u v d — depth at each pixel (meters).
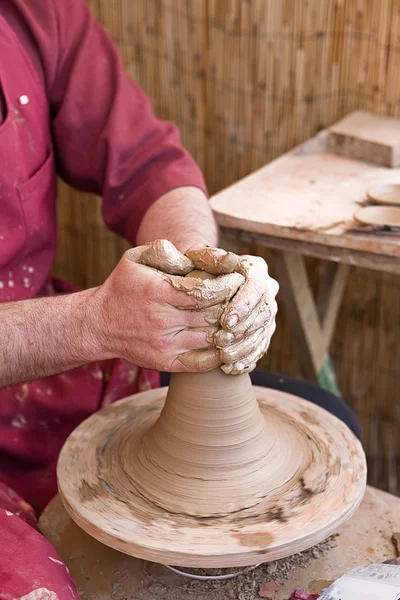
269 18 1.97
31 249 1.49
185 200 1.50
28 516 1.25
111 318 1.12
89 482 1.15
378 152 1.76
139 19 2.14
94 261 2.50
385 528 1.27
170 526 1.05
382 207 1.50
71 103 1.56
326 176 1.71
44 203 1.50
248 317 1.06
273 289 1.11
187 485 1.11
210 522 1.06
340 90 2.01
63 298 1.19
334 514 1.07
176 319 1.07
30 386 1.44
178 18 2.09
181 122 2.23
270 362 2.40
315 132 2.08
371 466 2.41
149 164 1.58
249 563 1.01
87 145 1.60
